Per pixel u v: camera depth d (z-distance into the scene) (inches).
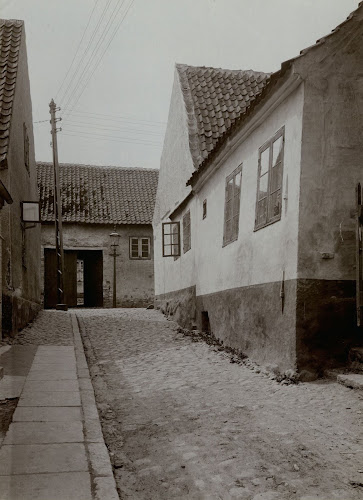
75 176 1095.0
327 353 278.8
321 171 283.3
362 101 290.5
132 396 265.4
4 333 408.2
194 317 516.7
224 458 173.6
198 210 514.0
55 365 324.8
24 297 503.8
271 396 252.5
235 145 390.0
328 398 239.5
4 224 398.3
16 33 500.1
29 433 189.3
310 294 278.8
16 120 450.6
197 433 201.0
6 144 386.6
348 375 259.4
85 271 1096.8
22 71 502.9
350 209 285.3
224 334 410.0
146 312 716.0
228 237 409.4
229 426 208.5
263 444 186.1
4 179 386.6
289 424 207.8
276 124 319.3
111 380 305.6
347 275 283.1
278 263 304.2
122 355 393.1
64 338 453.7
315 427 202.5
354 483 152.0
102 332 516.7
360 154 288.5
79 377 292.8
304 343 277.1
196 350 403.9
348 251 284.0
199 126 553.9
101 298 1021.2
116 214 1023.6
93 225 1013.8
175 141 628.4
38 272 690.2
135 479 158.7
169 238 666.8
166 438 196.5
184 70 619.8
